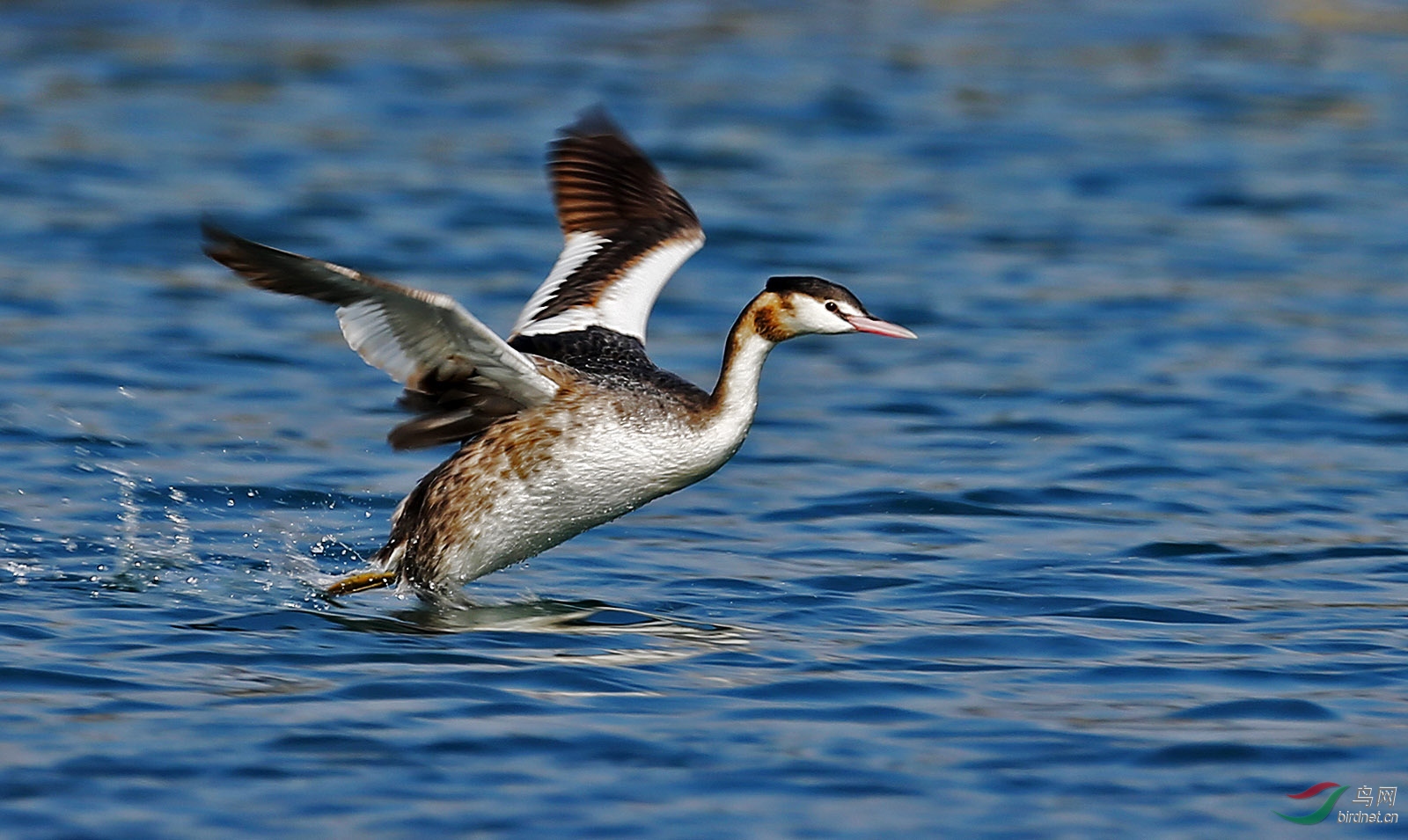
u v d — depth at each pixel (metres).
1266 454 15.13
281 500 13.48
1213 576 11.93
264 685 9.42
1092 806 8.09
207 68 31.08
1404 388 17.20
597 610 11.12
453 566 11.37
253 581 11.58
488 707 9.16
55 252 21.05
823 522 13.27
